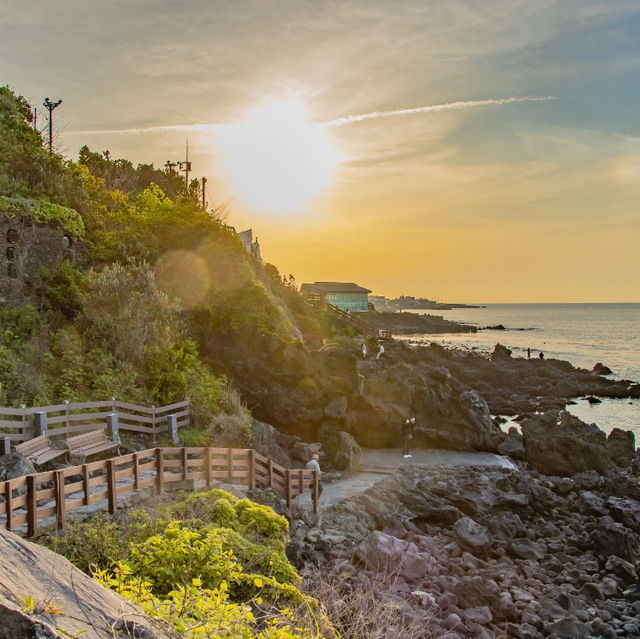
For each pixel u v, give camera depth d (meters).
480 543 18.22
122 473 13.43
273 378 27.59
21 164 26.02
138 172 42.28
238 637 5.44
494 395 52.38
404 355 40.12
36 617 3.79
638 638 14.39
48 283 23.14
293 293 39.69
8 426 15.73
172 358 22.47
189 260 28.59
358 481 22.83
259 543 12.22
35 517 11.23
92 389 20.06
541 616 15.10
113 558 10.48
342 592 13.77
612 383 59.88
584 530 20.56
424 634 12.58
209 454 15.80
